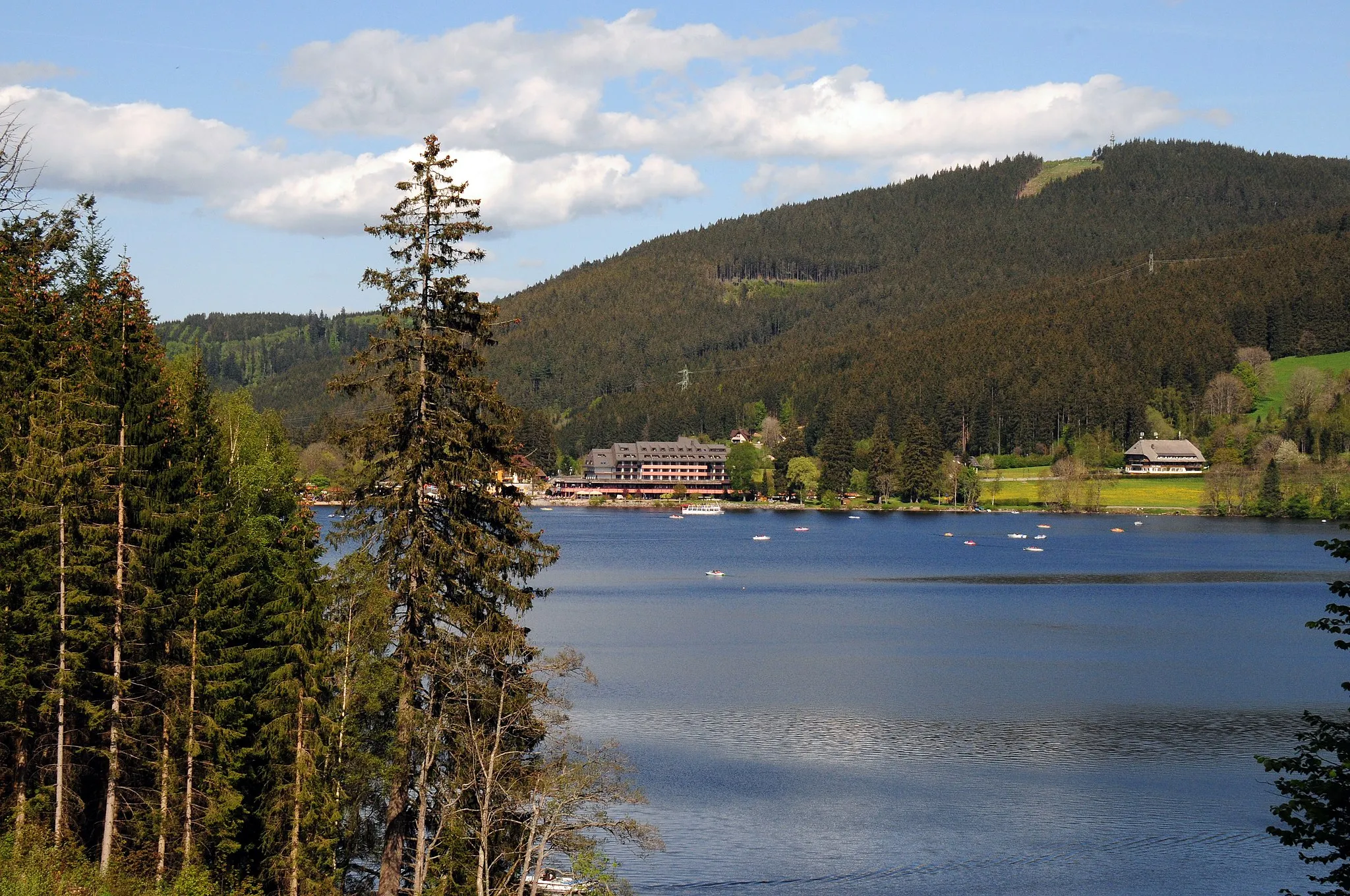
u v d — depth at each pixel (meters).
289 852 49.66
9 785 51.47
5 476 49.69
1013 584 190.50
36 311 58.97
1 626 47.88
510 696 46.38
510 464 47.09
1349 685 33.59
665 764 79.50
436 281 44.22
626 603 163.62
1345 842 32.28
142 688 53.25
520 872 53.38
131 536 51.31
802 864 62.75
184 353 74.06
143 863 50.78
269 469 77.88
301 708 48.75
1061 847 65.44
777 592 179.50
